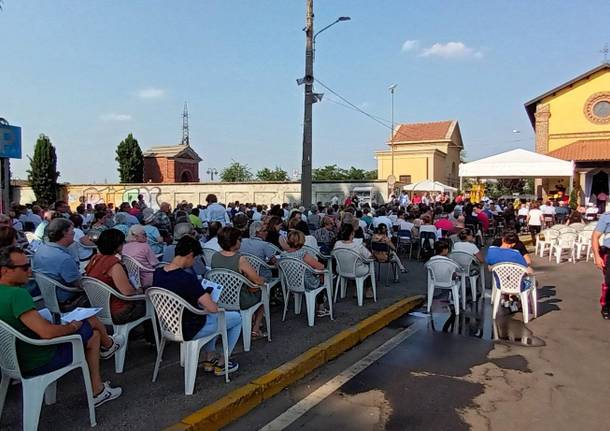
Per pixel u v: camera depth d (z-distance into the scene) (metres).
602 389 4.96
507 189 57.22
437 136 47.62
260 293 5.97
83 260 8.33
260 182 29.80
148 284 6.37
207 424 4.02
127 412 4.10
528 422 4.24
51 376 3.64
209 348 4.99
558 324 7.48
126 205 14.45
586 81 29.91
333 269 9.28
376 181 27.98
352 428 4.15
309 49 14.91
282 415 4.41
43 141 40.91
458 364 5.72
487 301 9.06
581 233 14.82
